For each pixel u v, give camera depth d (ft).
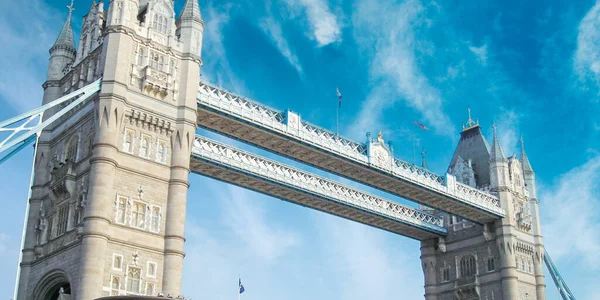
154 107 187.11
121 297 107.65
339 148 237.86
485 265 302.86
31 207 196.44
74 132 192.95
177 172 185.88
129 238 172.96
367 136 250.37
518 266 299.58
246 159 234.58
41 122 189.16
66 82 208.74
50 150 203.10
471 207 286.05
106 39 186.80
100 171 171.42
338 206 270.46
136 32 190.70
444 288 315.17
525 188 319.06
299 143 227.20
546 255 322.96
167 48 195.52
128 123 182.60
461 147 338.95
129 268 170.91
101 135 174.70
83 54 203.72
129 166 178.70
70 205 180.65
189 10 204.85
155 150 185.57
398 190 269.44
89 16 207.41
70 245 172.96
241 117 211.00
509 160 317.83
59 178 187.11
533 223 315.58
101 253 165.37
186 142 190.08
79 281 161.68
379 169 248.52
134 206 177.06
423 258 325.21
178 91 194.08
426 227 309.22
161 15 199.41
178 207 182.80
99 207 168.04
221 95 208.64
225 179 238.68
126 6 189.98
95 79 190.39
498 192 303.27
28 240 192.54
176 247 179.01
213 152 224.12
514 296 288.51
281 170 246.06
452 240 319.27
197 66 199.82
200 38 203.72
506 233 297.12
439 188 271.49
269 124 217.97
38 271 185.57
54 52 216.33
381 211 284.41
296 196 257.75
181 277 178.70
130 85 184.55
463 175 318.24
